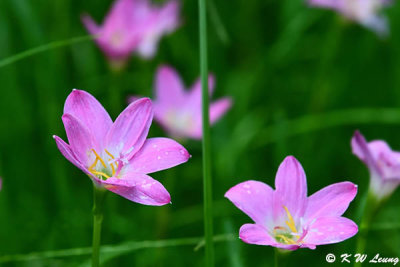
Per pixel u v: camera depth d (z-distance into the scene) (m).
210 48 1.23
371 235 1.00
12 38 1.06
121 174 0.74
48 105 1.00
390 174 0.80
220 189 1.05
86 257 0.95
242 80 1.19
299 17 1.22
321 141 1.16
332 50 1.16
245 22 1.26
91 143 0.74
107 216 0.96
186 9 1.24
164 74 1.00
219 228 1.00
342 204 0.74
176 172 1.06
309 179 1.11
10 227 0.96
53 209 1.00
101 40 0.98
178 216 1.00
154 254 0.96
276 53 1.21
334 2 1.12
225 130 1.09
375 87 1.26
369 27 1.15
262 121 1.17
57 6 1.07
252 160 1.13
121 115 0.74
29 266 0.93
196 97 1.00
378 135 1.19
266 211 0.74
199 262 0.98
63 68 1.09
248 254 0.98
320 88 1.16
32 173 1.01
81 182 1.02
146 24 1.02
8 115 1.03
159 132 1.08
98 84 1.12
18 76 1.06
